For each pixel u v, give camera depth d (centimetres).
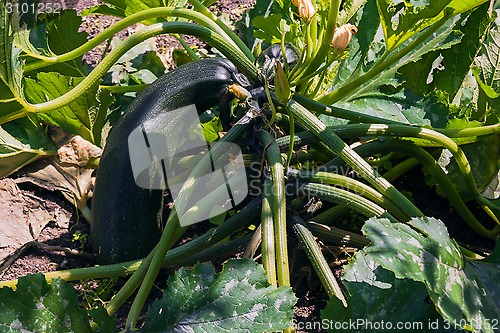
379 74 241
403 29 214
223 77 228
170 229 203
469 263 187
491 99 213
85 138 254
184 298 179
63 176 249
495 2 262
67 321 177
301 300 219
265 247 194
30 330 173
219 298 178
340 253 229
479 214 248
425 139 217
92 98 241
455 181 241
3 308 172
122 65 289
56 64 262
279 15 233
